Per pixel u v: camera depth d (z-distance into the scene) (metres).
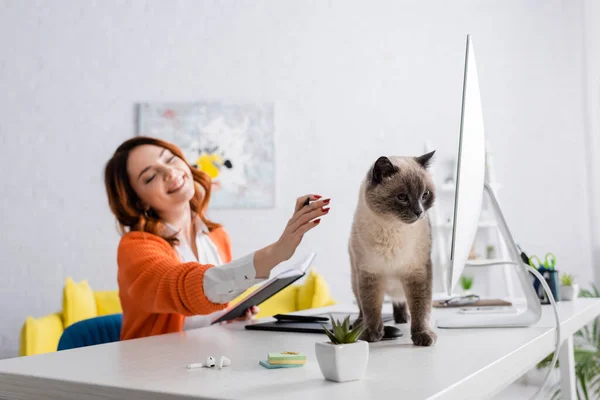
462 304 1.53
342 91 3.92
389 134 3.88
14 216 3.78
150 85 3.90
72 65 3.89
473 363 0.77
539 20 3.79
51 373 0.79
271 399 0.60
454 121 3.83
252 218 3.85
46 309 3.74
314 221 1.18
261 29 3.95
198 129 3.85
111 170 1.68
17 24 3.88
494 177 3.68
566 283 1.74
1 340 3.69
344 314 1.50
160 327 1.51
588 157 3.65
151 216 1.72
